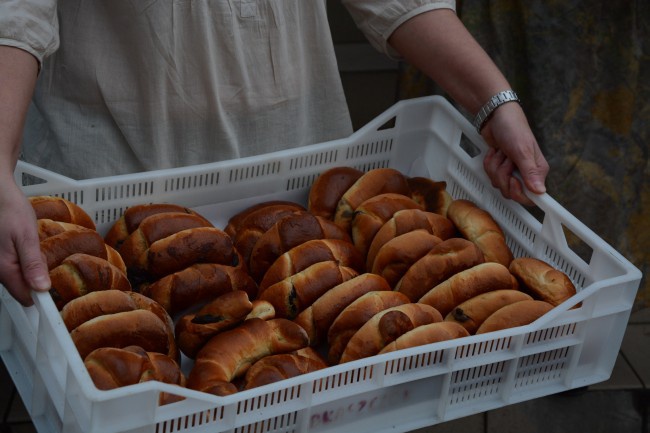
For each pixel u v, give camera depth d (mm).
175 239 1228
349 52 2740
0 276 1053
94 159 1534
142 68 1454
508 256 1344
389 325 1109
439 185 1472
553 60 2080
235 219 1417
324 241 1283
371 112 2832
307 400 1035
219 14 1433
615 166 2158
